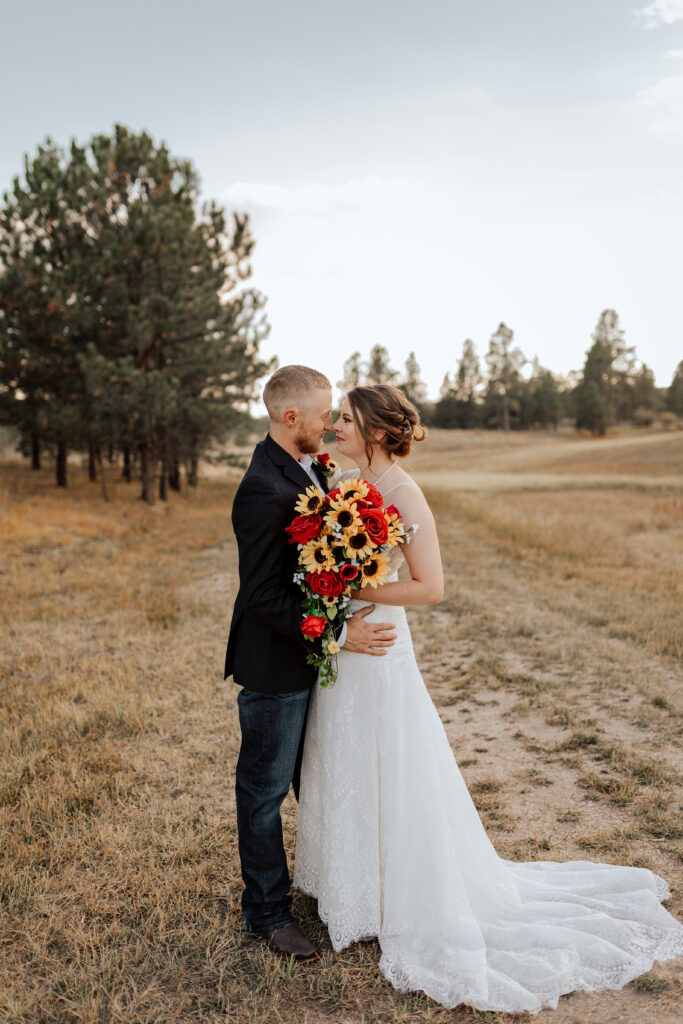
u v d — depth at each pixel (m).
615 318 92.69
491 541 12.92
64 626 6.95
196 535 15.57
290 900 2.45
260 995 2.14
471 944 2.24
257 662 2.27
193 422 22.39
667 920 2.37
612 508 18.11
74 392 20.89
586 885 2.58
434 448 62.75
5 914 2.55
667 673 5.18
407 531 2.24
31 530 13.47
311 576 2.12
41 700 4.73
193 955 2.34
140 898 2.62
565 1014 2.03
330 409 2.30
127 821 3.20
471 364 100.50
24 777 3.62
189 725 4.34
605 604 7.42
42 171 20.84
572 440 73.88
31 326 19.62
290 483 2.27
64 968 2.28
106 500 22.95
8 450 44.31
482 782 3.53
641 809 3.18
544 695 4.79
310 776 2.48
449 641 6.24
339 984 2.19
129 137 20.19
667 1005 2.03
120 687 4.96
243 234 23.69
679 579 8.73
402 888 2.27
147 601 7.98
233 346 22.75
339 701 2.32
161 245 19.31
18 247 18.97
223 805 3.34
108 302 19.08
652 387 95.88
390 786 2.29
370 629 2.26
